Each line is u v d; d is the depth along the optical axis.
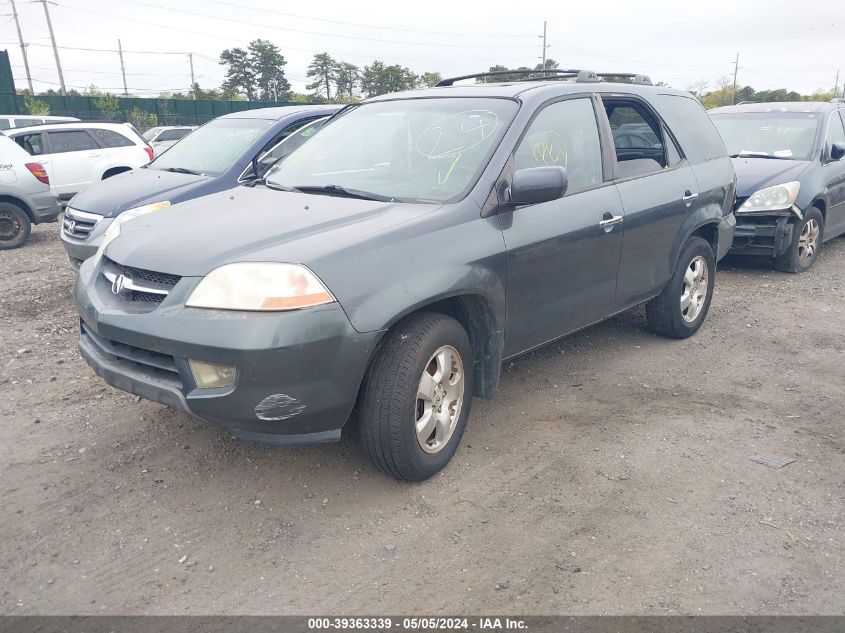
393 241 3.24
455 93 4.43
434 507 3.32
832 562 2.95
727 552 3.00
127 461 3.70
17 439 3.93
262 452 3.79
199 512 3.27
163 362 3.09
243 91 71.12
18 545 3.02
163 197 6.73
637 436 4.02
